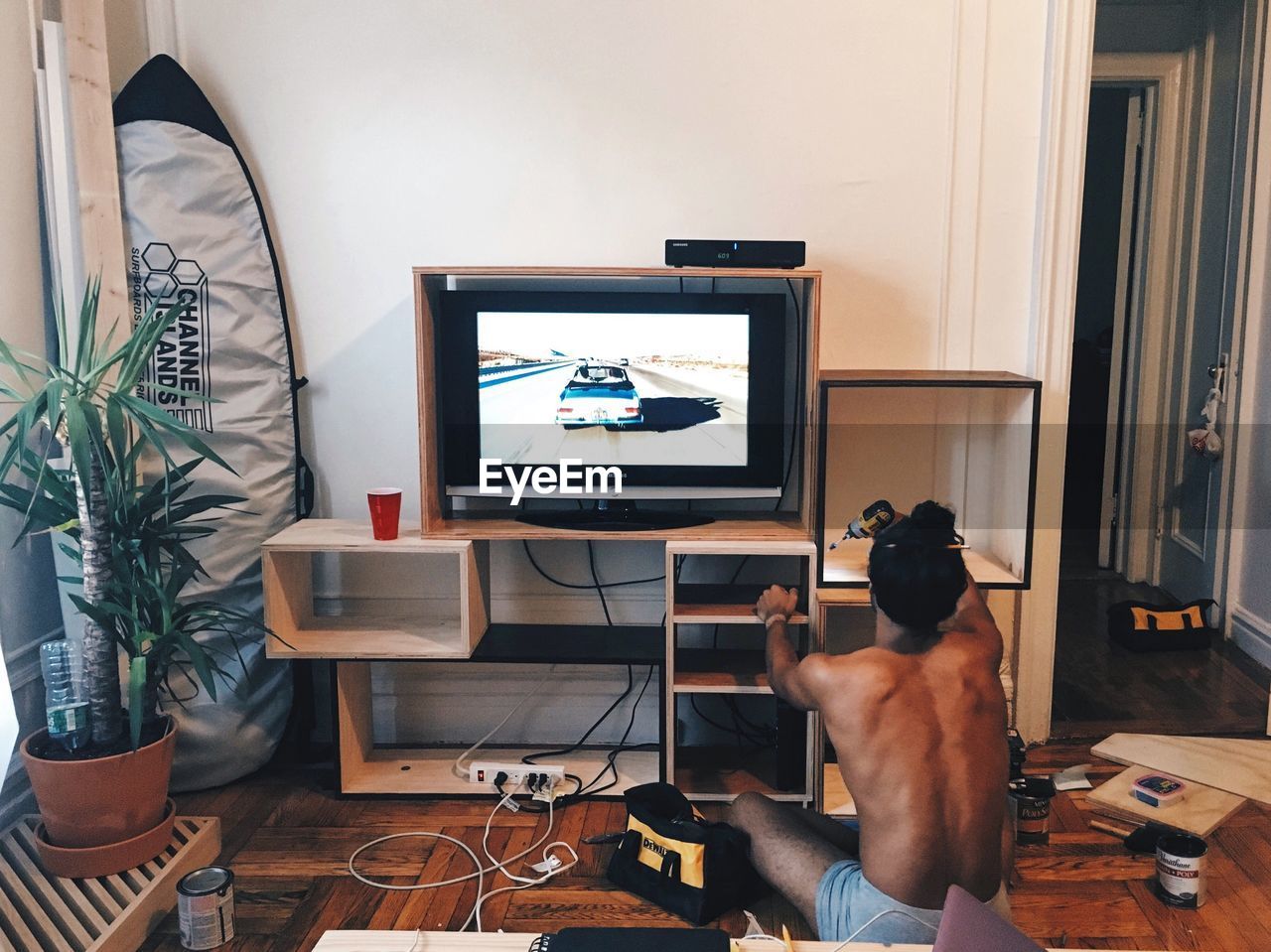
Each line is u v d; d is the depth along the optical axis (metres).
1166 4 4.47
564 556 3.11
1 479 2.22
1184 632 4.04
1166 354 4.73
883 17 2.87
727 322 2.83
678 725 3.14
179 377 2.85
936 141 2.91
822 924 2.03
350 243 3.00
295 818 2.76
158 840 2.38
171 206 2.82
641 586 3.11
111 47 2.85
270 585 2.78
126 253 2.81
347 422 3.07
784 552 2.69
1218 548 4.14
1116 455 5.05
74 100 2.55
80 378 2.38
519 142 2.95
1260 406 3.89
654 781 2.89
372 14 2.91
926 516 2.02
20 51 2.48
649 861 2.36
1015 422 2.80
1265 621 3.85
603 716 3.17
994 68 2.88
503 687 3.17
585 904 2.35
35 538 2.62
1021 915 2.30
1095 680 3.72
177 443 2.86
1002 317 2.99
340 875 2.47
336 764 2.85
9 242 2.45
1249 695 3.57
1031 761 3.06
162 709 2.81
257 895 2.38
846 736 1.92
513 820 2.74
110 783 2.27
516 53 2.91
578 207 2.97
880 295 2.98
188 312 2.85
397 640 2.87
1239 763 3.02
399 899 2.37
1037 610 3.11
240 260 2.90
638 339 2.84
